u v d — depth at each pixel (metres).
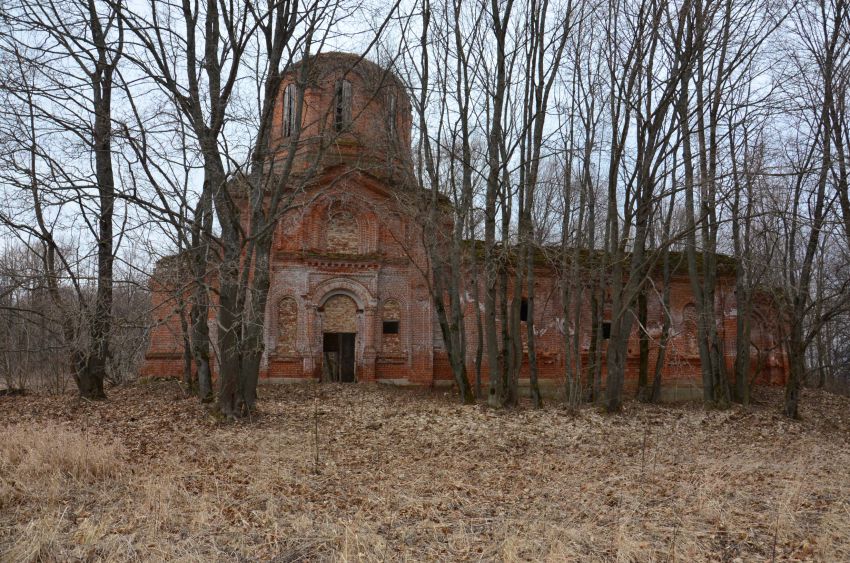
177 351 26.80
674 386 28.89
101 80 16.22
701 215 20.91
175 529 9.26
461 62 22.62
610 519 9.98
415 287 27.56
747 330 25.14
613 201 21.89
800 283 22.19
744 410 23.00
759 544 8.91
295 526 9.41
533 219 27.66
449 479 12.67
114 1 17.19
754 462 14.45
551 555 8.19
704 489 11.47
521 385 27.72
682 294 29.69
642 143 20.97
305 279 26.72
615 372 21.58
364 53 18.48
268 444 15.51
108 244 19.94
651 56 20.62
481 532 9.45
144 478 11.55
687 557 8.37
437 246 25.34
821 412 25.30
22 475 11.44
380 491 11.58
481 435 17.39
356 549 8.50
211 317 26.09
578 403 21.56
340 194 26.20
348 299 27.28
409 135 26.55
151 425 17.55
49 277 17.55
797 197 21.45
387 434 17.44
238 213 17.86
